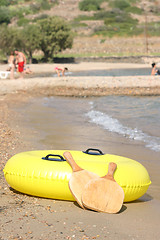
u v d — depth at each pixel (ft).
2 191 16.33
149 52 178.40
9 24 243.60
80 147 25.05
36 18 248.93
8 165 16.06
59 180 14.61
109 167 14.73
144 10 282.97
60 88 62.54
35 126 32.83
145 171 15.75
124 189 14.58
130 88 63.26
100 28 216.54
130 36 203.00
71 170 14.74
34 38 132.16
